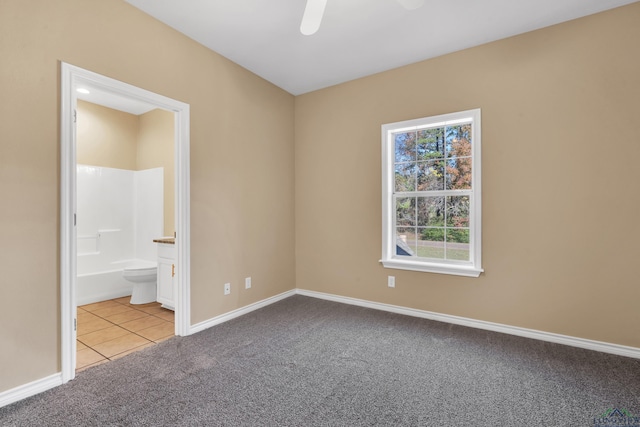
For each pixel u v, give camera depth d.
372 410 1.66
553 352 2.32
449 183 2.99
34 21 1.79
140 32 2.32
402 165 3.26
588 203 2.36
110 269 4.13
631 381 1.92
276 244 3.68
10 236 1.71
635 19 2.21
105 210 4.15
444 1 2.21
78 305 3.60
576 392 1.81
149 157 4.34
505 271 2.68
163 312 3.35
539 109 2.53
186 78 2.65
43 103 1.83
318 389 1.86
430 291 3.05
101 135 4.14
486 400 1.74
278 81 3.56
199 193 2.76
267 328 2.82
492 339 2.56
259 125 3.43
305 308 3.40
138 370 2.08
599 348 2.33
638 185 2.21
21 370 1.75
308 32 1.96
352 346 2.45
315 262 3.83
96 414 1.62
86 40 2.02
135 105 4.16
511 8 2.28
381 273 3.34
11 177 1.71
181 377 1.99
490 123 2.72
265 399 1.76
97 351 2.37
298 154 3.97
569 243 2.43
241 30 2.58
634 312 2.23
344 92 3.59
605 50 2.30
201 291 2.79
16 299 1.73
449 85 2.92
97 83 2.07
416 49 2.87
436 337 2.61
